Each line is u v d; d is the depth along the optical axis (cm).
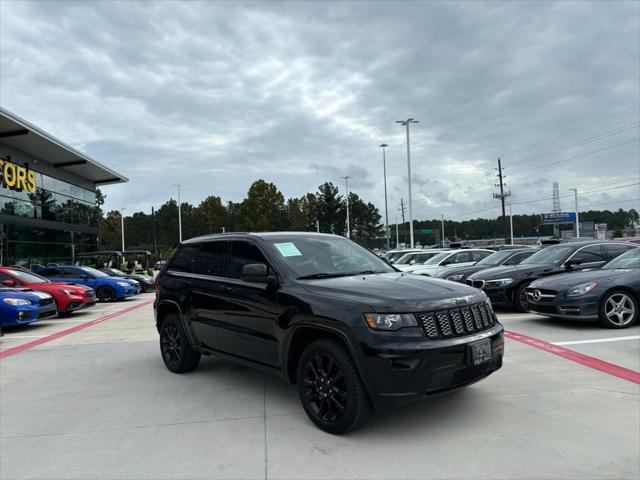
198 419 430
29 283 1268
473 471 313
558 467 314
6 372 651
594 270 852
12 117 1953
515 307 1001
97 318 1269
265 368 452
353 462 332
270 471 324
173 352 608
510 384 495
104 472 332
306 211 9581
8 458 361
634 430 370
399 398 347
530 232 11531
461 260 1521
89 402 496
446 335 365
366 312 361
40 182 2650
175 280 596
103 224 8931
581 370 539
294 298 415
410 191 3609
